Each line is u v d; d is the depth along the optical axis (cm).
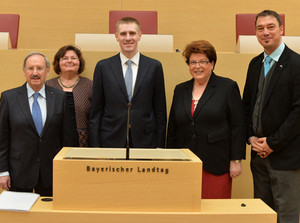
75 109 175
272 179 153
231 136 155
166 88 190
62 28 289
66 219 106
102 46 195
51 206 111
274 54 152
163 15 291
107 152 119
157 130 165
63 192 107
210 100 154
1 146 148
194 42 155
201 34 291
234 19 290
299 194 151
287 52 151
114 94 160
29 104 150
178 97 163
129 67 163
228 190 157
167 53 189
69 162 106
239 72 191
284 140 146
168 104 190
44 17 288
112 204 107
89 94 180
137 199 107
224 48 291
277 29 150
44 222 106
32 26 288
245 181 190
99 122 164
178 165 107
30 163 147
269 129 152
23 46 288
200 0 291
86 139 176
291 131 145
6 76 188
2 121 148
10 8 287
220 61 191
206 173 153
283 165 149
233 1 290
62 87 179
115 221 106
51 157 150
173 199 107
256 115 156
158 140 163
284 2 289
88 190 107
